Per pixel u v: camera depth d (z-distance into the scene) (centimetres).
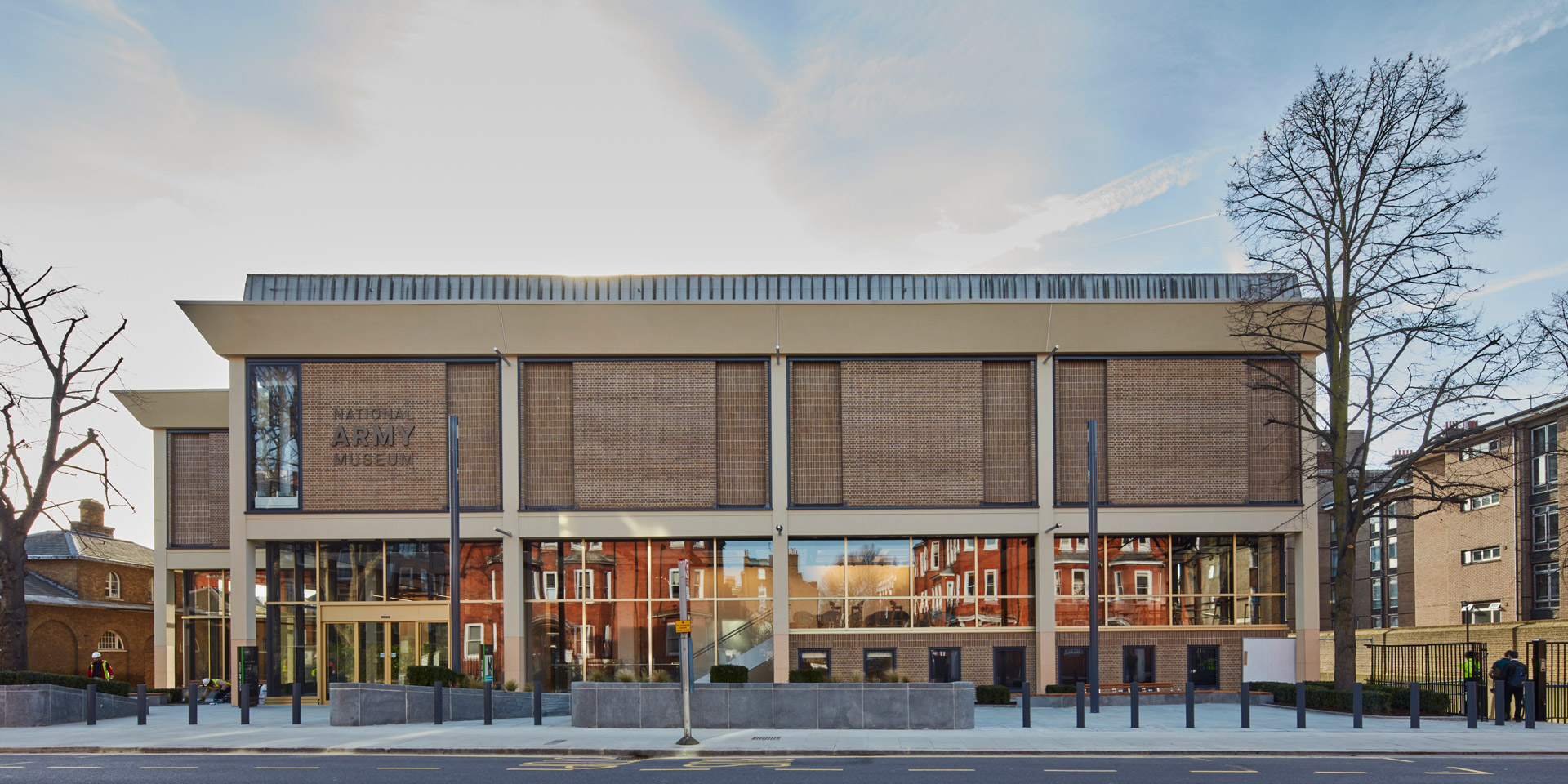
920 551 2972
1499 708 2100
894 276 3091
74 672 4056
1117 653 2934
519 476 2941
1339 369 2638
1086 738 1847
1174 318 2911
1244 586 2977
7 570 2680
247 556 2919
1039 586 2922
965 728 1998
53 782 1446
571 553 2981
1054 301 2881
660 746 1745
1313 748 1702
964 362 2983
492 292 3062
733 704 2027
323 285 3048
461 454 2961
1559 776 1475
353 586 2977
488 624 2938
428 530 2927
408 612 2953
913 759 1653
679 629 1834
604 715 2055
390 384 2970
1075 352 2959
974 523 2933
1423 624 5525
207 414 3428
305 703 2916
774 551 2923
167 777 1480
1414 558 5716
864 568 2964
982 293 3092
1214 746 1720
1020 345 2948
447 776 1471
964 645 2938
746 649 2933
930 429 2967
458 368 2989
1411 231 2511
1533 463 4669
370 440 2950
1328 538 4775
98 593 4344
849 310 2900
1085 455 2970
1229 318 2903
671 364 2981
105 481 2897
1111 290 3105
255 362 2962
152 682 4544
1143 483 2945
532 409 2989
